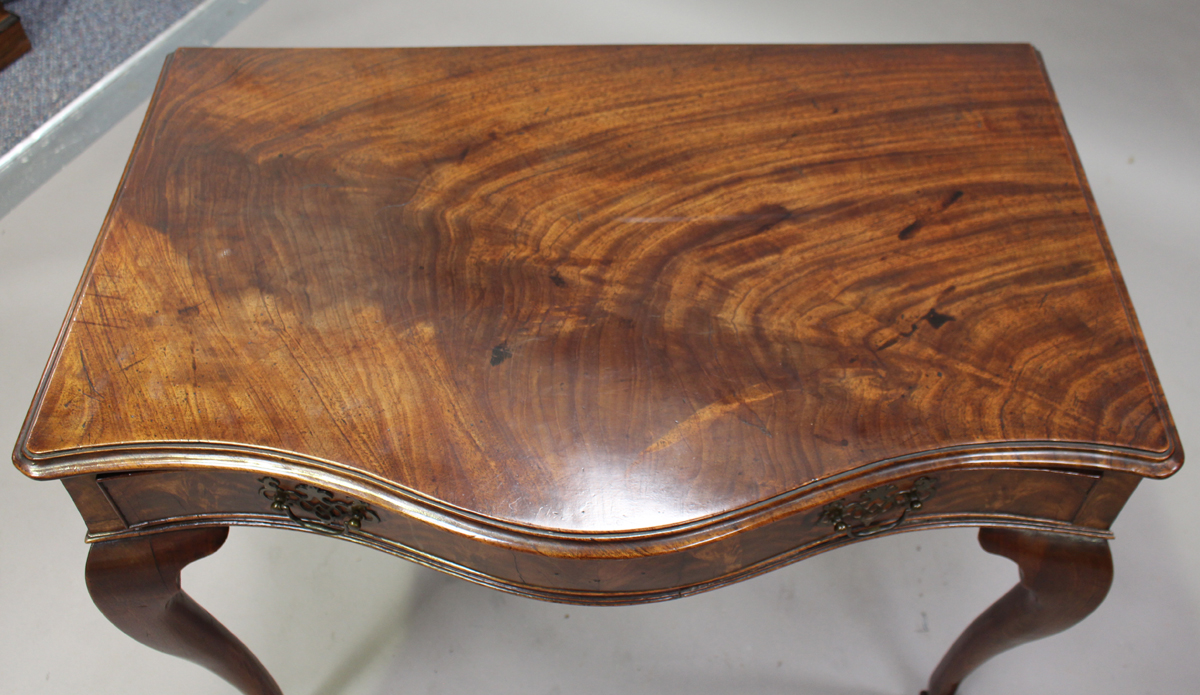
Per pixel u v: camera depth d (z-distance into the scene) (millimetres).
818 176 978
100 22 2021
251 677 1041
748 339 830
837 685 1194
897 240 914
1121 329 833
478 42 2018
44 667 1186
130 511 821
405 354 817
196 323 837
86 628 1219
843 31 2064
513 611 1256
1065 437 760
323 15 2078
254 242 909
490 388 793
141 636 941
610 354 818
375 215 939
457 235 921
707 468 744
